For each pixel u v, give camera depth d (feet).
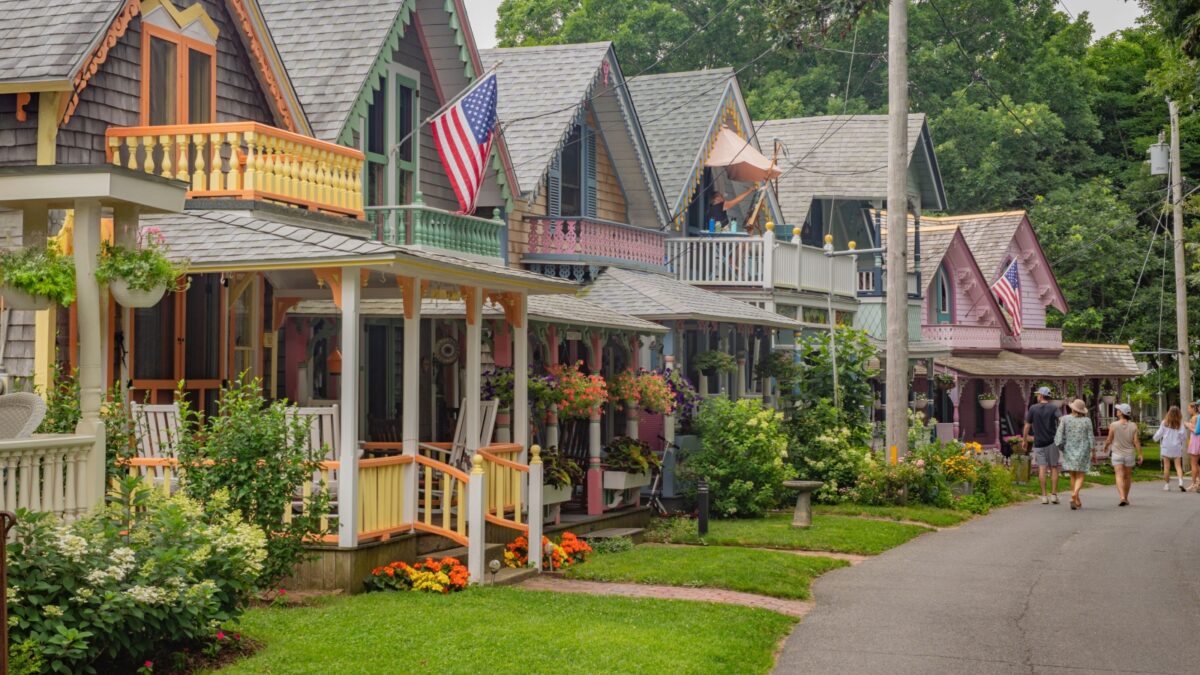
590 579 54.95
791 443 88.12
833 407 91.30
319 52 73.05
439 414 75.31
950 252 157.38
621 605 47.80
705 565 57.21
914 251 139.44
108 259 40.34
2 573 28.68
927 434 107.55
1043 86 209.87
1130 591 54.19
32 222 42.60
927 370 140.67
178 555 36.09
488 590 50.52
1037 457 96.22
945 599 52.21
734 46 197.47
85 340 39.88
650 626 43.86
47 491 38.01
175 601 35.60
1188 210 144.15
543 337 68.39
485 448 57.72
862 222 137.90
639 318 84.43
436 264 51.19
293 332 67.41
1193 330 176.35
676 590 52.65
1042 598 52.49
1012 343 162.20
